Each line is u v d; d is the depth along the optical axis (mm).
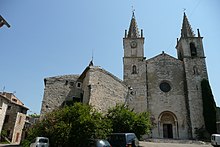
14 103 41688
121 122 22562
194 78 37938
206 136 33312
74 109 18703
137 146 17078
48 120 19703
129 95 33656
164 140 31281
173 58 40625
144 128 22859
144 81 38250
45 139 18062
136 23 46406
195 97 36344
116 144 16922
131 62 40250
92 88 24594
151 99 37344
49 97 28859
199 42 41625
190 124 34969
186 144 27031
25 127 44656
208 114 34219
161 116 36406
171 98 37375
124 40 42812
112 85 28156
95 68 26312
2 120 34031
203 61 39531
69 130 17141
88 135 17078
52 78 30328
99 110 24375
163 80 38812
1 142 35156
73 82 30531
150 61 40500
